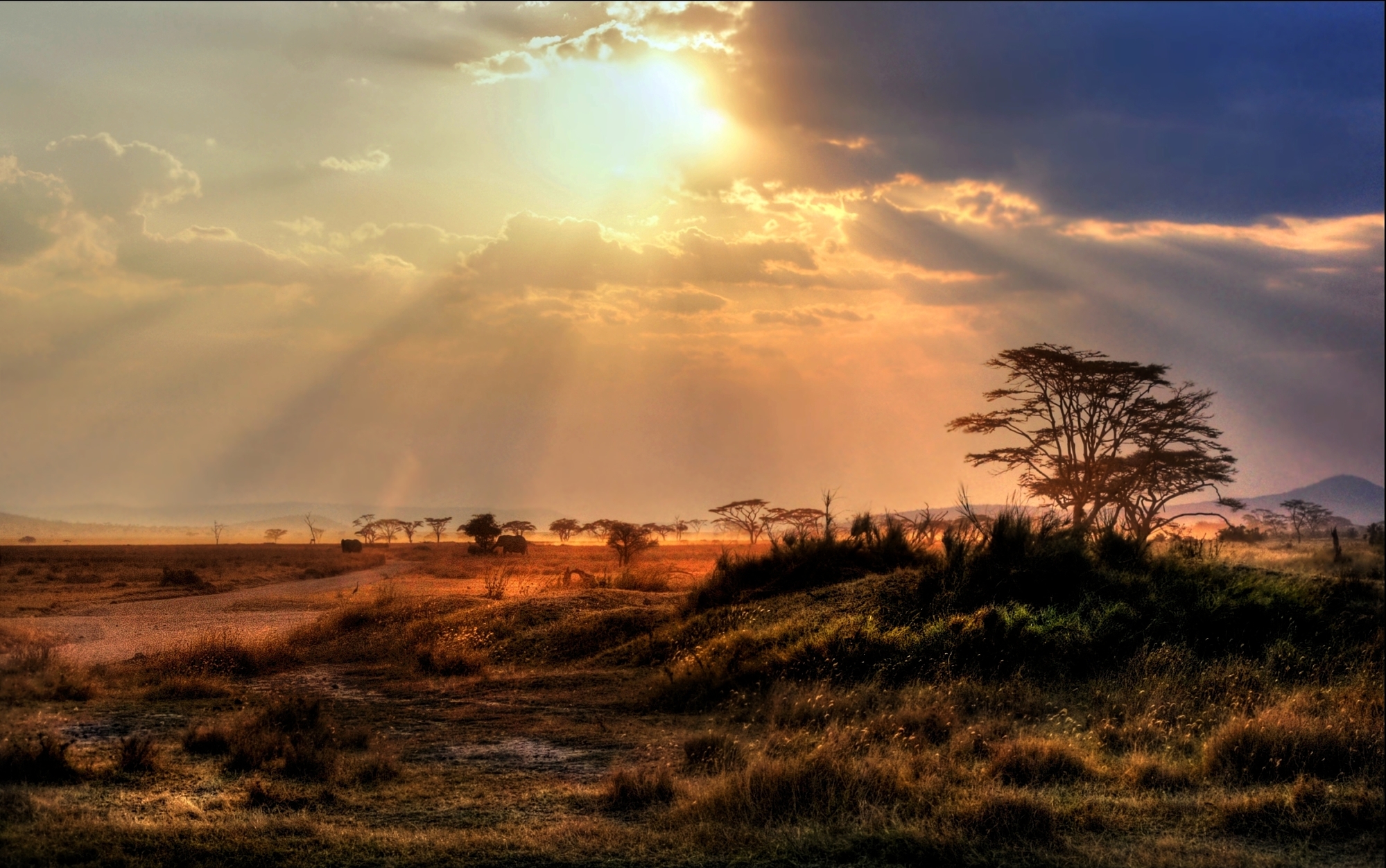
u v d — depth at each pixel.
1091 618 14.51
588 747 10.33
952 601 15.48
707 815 7.47
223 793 7.91
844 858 6.54
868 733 9.99
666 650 16.22
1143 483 42.88
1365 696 11.48
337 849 6.35
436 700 13.05
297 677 14.83
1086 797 8.17
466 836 6.70
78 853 5.97
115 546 100.06
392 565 67.19
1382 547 38.25
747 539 113.50
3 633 17.34
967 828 7.01
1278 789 8.23
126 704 11.90
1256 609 14.95
